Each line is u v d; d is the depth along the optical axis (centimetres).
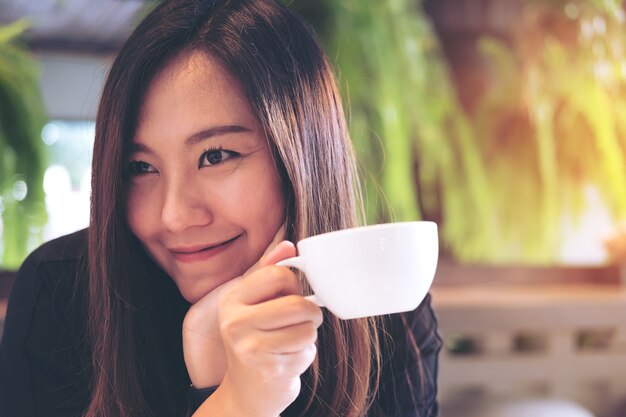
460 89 276
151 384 89
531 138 269
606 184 266
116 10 250
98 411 84
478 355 204
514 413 182
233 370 63
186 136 77
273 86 78
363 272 58
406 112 249
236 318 61
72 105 254
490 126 273
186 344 80
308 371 88
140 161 80
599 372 213
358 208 93
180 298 94
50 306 94
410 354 98
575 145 268
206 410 66
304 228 80
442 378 202
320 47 89
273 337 61
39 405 92
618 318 212
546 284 259
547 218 268
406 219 246
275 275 62
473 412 186
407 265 58
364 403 87
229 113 77
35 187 236
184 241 80
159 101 77
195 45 78
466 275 254
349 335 86
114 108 78
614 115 267
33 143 233
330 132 85
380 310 60
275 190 80
